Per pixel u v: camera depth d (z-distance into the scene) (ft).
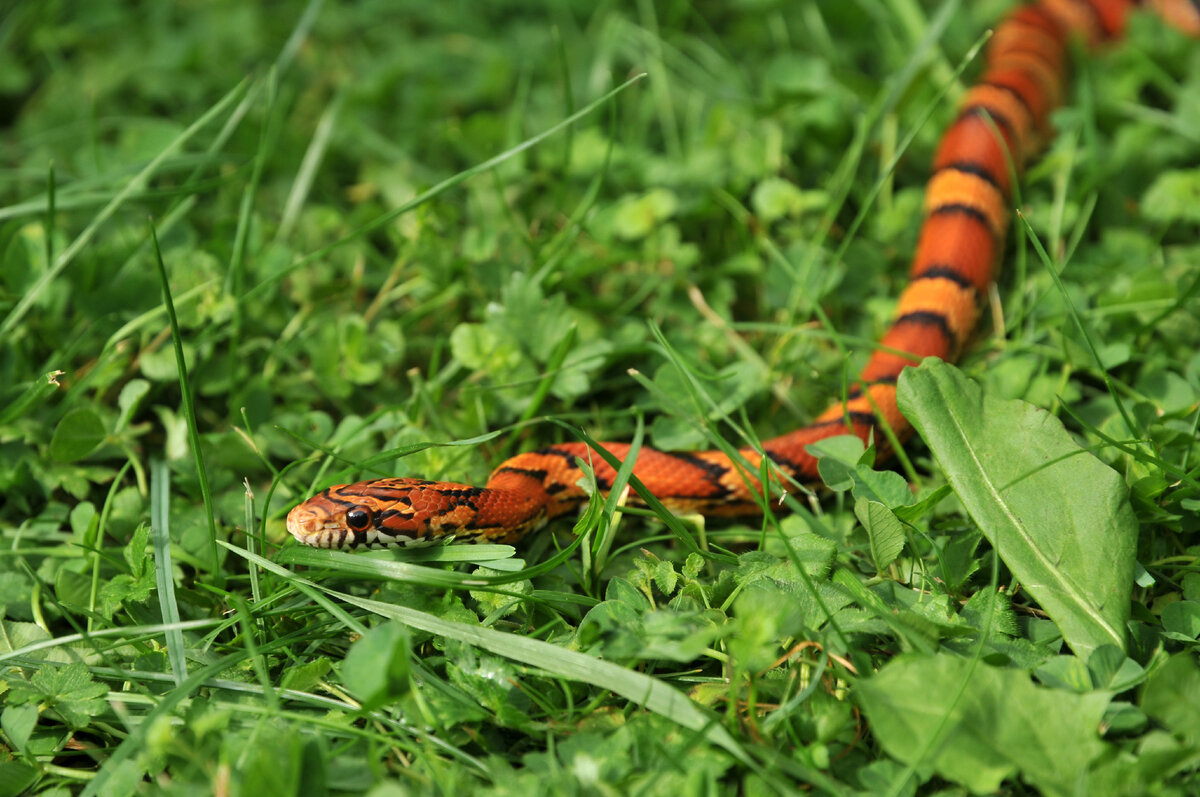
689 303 15.19
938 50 18.66
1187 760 7.95
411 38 21.20
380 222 13.39
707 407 12.93
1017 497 10.03
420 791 8.42
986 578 10.80
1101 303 13.80
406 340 14.75
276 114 17.95
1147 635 9.50
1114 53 19.11
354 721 9.48
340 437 12.59
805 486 12.86
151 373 12.92
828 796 8.35
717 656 9.64
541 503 12.38
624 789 8.25
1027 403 10.34
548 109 18.80
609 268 15.94
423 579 9.81
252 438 12.12
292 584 10.36
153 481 11.91
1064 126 16.85
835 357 14.35
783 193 15.81
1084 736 8.02
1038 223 16.05
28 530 11.71
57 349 13.84
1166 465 10.48
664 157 18.12
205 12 21.25
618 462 10.91
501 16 21.36
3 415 12.30
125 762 8.78
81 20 20.86
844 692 9.37
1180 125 16.92
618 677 8.86
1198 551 10.72
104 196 14.48
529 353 13.39
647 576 10.36
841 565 10.71
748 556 10.39
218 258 14.64
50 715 9.57
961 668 8.34
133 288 14.12
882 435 13.16
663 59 19.66
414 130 18.65
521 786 8.23
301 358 14.48
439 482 11.73
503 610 9.96
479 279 14.74
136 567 10.49
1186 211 15.30
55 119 18.72
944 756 7.97
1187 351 13.48
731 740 8.35
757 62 20.12
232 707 9.04
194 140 17.34
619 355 14.02
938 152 16.97
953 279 14.76
